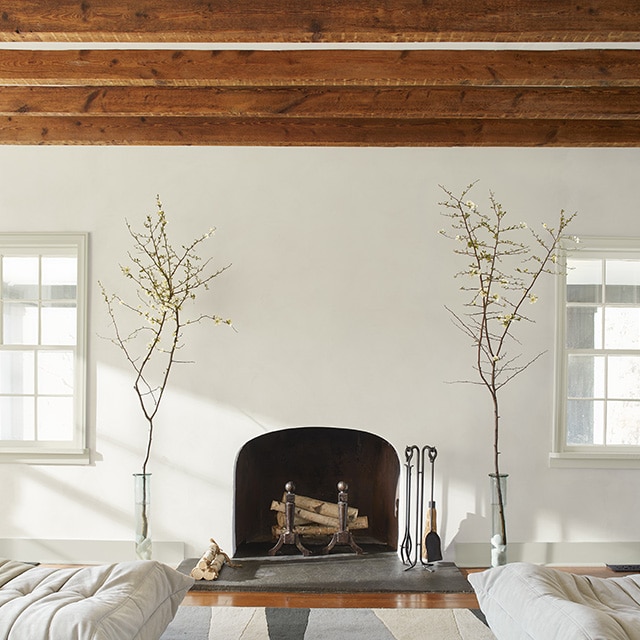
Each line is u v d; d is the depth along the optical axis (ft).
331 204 18.58
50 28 11.07
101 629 9.10
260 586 16.02
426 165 18.61
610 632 8.62
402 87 15.69
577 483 18.47
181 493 18.42
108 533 18.42
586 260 19.11
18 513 18.40
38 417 19.21
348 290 18.51
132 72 13.94
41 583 10.80
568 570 17.89
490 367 18.52
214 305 18.52
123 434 18.47
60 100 15.87
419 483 18.40
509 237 18.57
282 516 19.27
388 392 18.47
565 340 18.62
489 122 17.97
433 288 18.54
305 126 18.02
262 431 18.43
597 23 11.08
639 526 18.45
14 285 19.27
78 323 18.52
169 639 13.05
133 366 18.48
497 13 11.09
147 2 11.05
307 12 11.10
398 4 11.11
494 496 17.11
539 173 18.65
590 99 15.60
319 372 18.47
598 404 19.11
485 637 13.23
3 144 18.03
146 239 18.60
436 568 17.43
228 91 15.84
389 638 13.16
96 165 18.66
